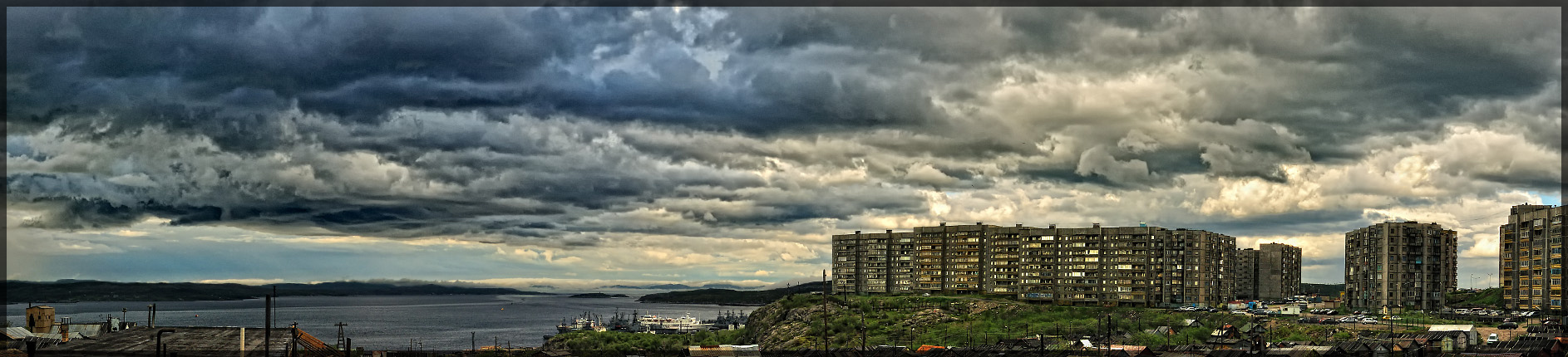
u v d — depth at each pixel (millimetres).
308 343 189500
